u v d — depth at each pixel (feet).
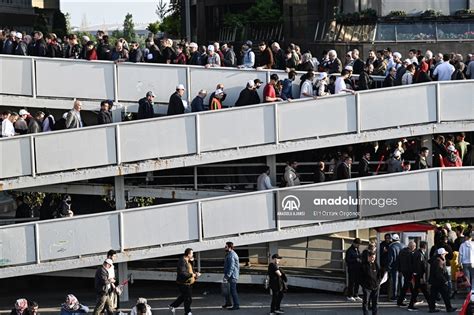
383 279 122.72
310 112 126.00
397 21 157.58
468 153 131.85
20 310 105.91
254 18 217.77
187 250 118.32
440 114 128.57
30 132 123.34
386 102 127.34
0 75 127.85
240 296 127.75
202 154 124.26
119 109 129.70
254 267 130.72
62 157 121.80
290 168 126.93
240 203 123.85
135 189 130.52
